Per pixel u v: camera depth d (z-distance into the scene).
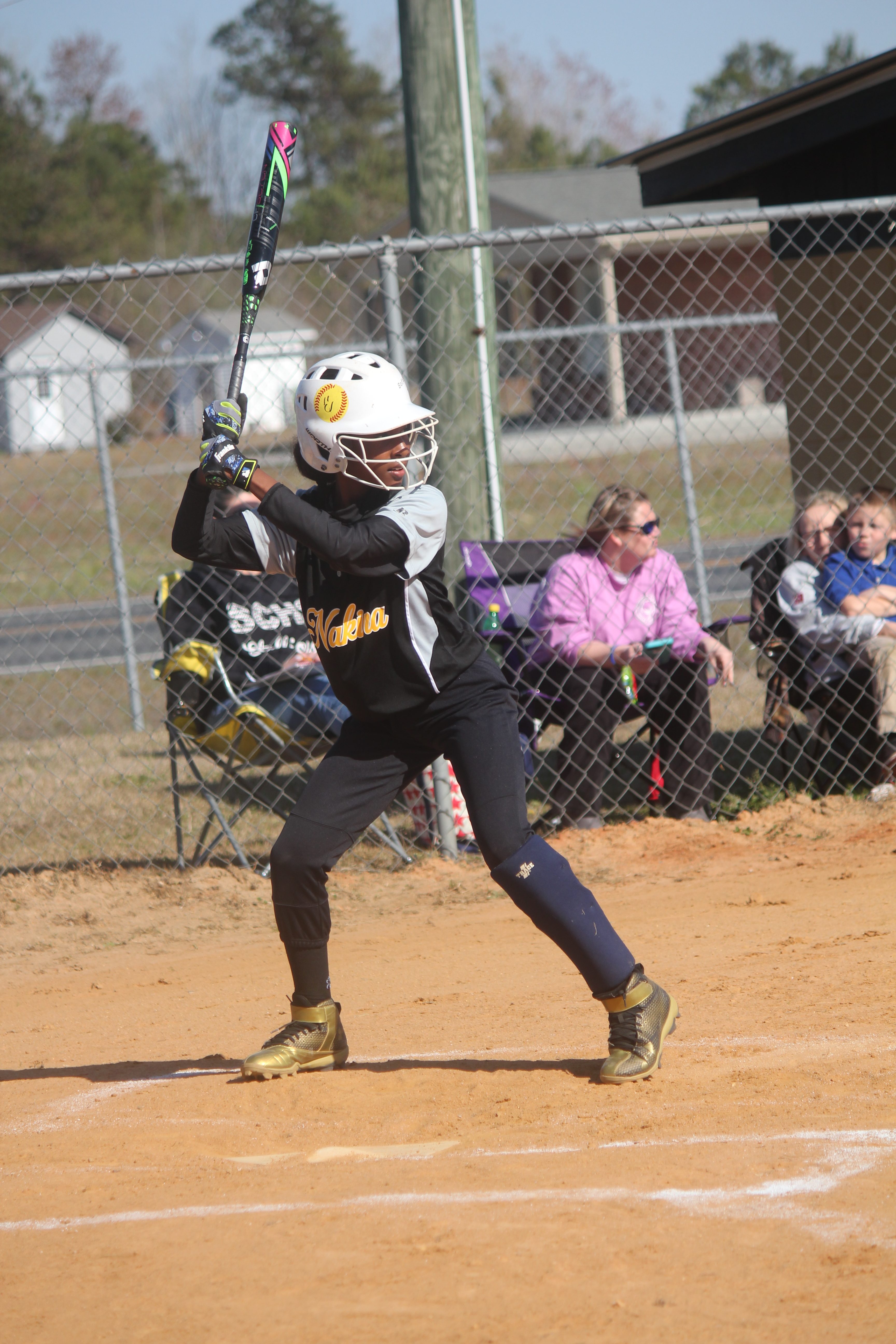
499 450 23.73
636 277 96.06
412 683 11.78
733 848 21.97
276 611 25.73
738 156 30.09
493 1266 8.22
